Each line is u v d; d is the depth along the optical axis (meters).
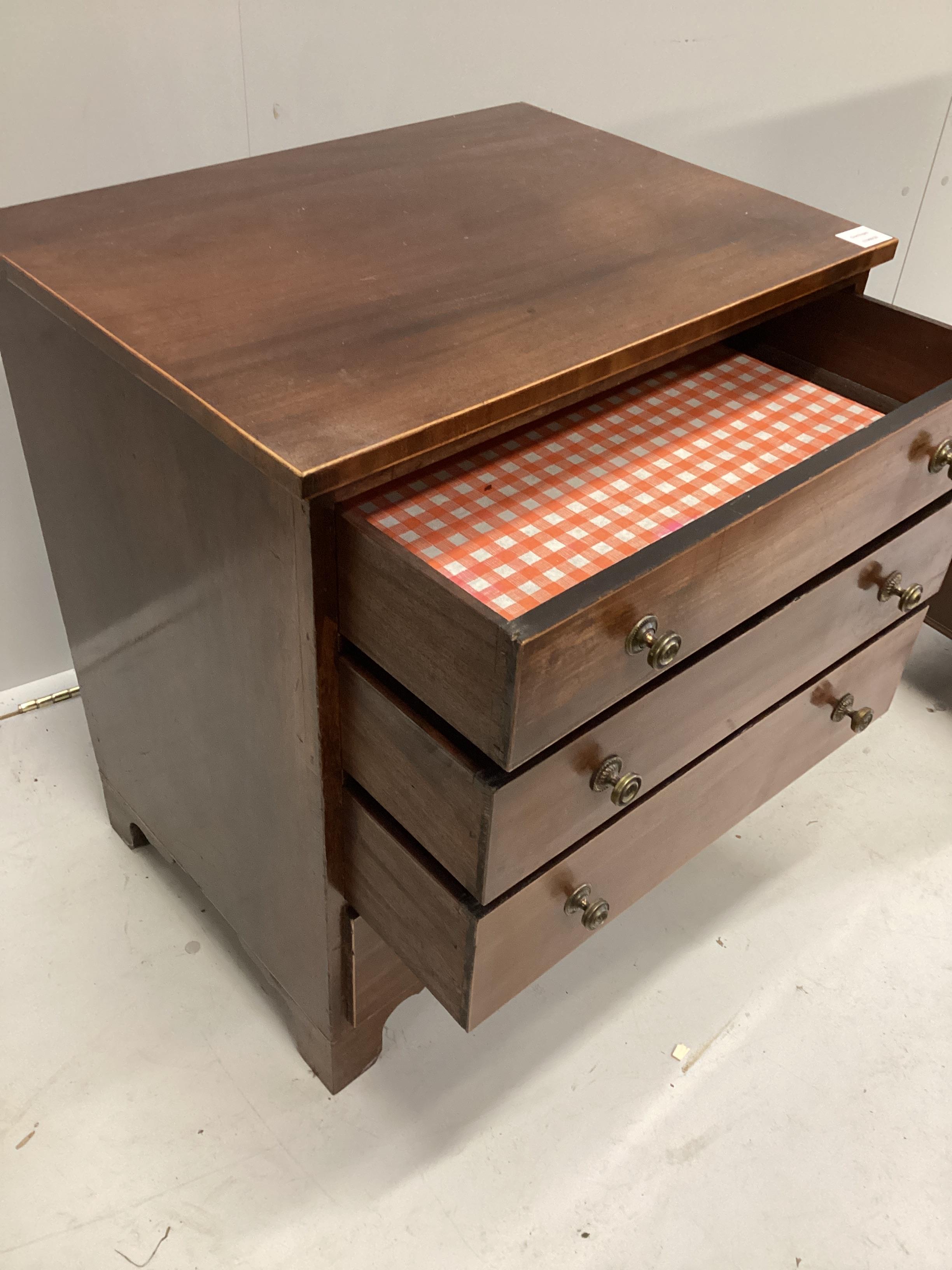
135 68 1.18
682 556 0.72
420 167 1.08
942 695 1.67
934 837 1.45
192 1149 1.09
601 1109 1.15
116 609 1.05
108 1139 1.09
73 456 0.97
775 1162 1.11
